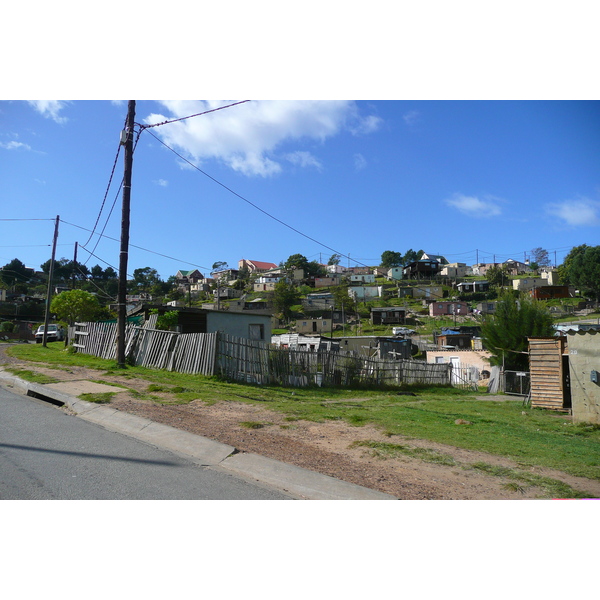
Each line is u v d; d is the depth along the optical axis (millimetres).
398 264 134750
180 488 5160
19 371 12945
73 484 5039
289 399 13156
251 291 97812
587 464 7203
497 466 6707
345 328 70250
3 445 6215
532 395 15812
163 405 9492
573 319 53125
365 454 6965
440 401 17172
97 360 17656
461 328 57000
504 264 110938
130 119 15570
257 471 5844
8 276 77562
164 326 21281
